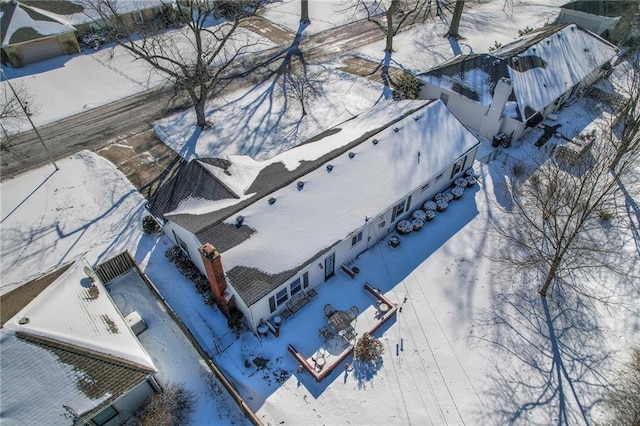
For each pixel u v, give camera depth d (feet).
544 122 113.09
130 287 75.00
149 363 56.24
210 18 172.96
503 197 92.12
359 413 59.57
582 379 62.85
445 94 112.16
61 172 98.84
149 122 115.03
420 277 76.84
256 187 76.02
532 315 71.15
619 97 122.21
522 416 59.11
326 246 69.51
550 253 79.87
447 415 59.36
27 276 77.15
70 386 51.21
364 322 69.67
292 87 127.24
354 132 87.76
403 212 84.48
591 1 147.54
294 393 61.41
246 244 66.54
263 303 64.44
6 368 49.93
